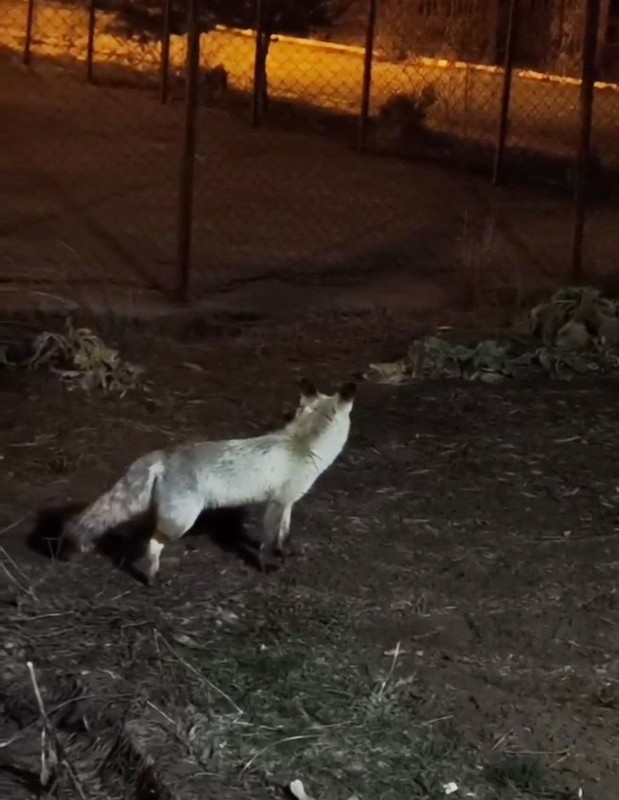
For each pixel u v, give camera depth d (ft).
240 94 60.44
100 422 23.52
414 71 66.74
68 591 17.21
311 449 18.07
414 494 21.54
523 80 65.82
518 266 38.68
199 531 19.54
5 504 19.89
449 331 31.27
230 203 43.19
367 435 23.91
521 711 15.42
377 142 54.60
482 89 64.34
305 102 60.64
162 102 56.18
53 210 39.75
